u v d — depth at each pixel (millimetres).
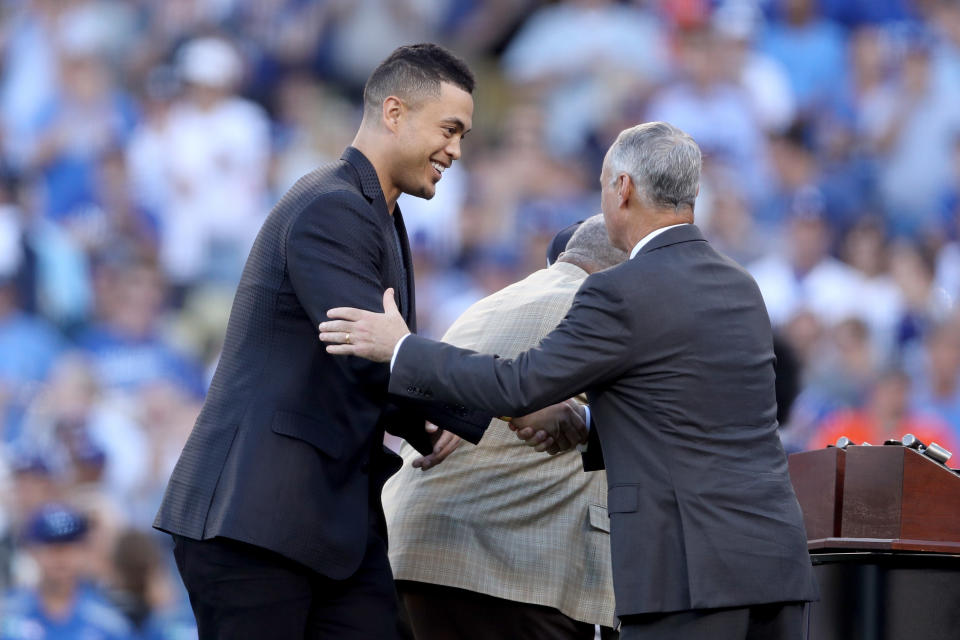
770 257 36125
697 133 37969
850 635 12828
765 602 11375
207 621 12422
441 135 13102
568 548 14172
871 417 32625
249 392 12500
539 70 39938
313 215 12562
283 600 12320
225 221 37031
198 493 12328
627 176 12336
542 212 36938
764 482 11664
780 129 38562
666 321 11758
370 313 12305
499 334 14414
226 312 36031
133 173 37250
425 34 40594
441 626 14367
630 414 11867
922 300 36094
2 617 25406
